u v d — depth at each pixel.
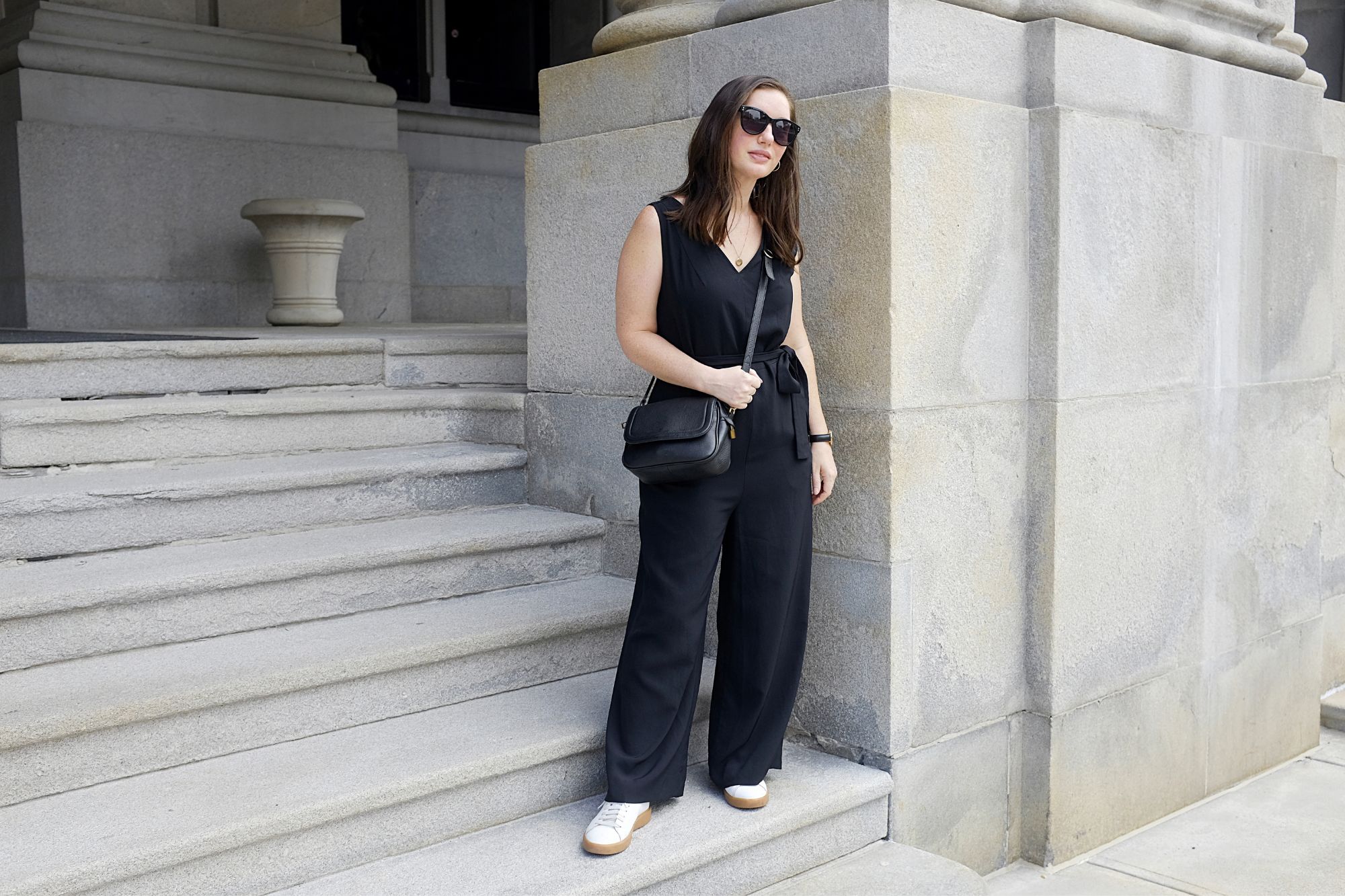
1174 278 3.96
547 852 2.90
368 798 2.78
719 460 2.80
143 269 7.43
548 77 4.13
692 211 2.88
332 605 3.52
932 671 3.46
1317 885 3.62
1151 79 3.84
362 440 4.35
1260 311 4.33
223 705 2.97
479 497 4.24
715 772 3.23
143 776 2.87
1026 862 3.80
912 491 3.34
